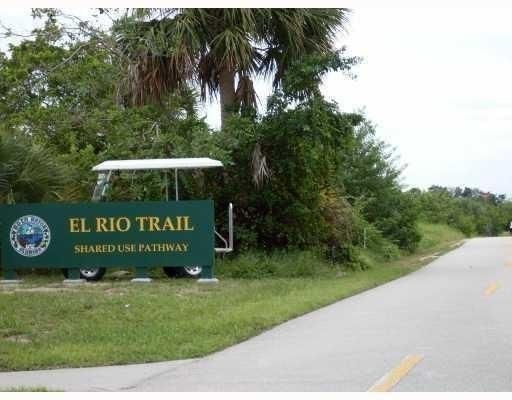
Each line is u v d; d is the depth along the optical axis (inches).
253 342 454.9
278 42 942.4
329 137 916.0
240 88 962.1
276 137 901.8
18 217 796.0
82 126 1166.3
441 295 669.3
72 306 576.1
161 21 934.4
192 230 784.9
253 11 894.4
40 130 1142.3
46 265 792.9
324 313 572.4
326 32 930.7
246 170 921.5
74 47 1209.4
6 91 1230.3
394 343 430.3
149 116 997.2
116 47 992.9
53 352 418.6
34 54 1258.6
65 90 1251.8
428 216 2849.4
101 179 891.4
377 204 1445.6
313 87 903.7
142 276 788.6
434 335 454.6
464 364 370.3
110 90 1187.3
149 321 527.2
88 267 789.9
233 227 923.4
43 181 871.7
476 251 1493.6
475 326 486.0
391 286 775.1
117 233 789.2
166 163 808.9
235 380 350.3
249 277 841.5
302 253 923.4
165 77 940.6
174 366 388.8
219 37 893.2
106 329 491.8
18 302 593.3
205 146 888.3
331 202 1022.4
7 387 346.0
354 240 1153.4
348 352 408.2
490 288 717.9
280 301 617.0
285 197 931.3
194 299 632.4
